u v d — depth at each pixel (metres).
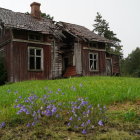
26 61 18.45
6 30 18.91
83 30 25.41
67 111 4.91
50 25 22.28
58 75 20.83
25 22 19.59
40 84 12.20
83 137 3.26
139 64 67.62
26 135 3.46
